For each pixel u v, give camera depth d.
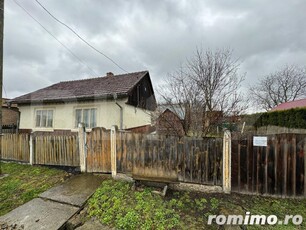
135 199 4.09
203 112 6.98
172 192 4.47
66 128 10.74
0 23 6.09
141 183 4.79
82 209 3.98
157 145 4.90
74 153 6.05
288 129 7.44
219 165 4.48
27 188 4.99
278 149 4.20
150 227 3.17
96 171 5.59
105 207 3.85
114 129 5.37
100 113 10.15
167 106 7.62
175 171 4.68
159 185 4.66
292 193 4.12
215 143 4.52
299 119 6.79
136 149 5.09
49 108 11.34
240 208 3.78
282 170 4.17
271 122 8.86
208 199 4.14
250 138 4.34
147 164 4.94
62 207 4.04
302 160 4.12
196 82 7.44
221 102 7.29
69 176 5.57
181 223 3.29
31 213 3.87
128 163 5.16
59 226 3.45
